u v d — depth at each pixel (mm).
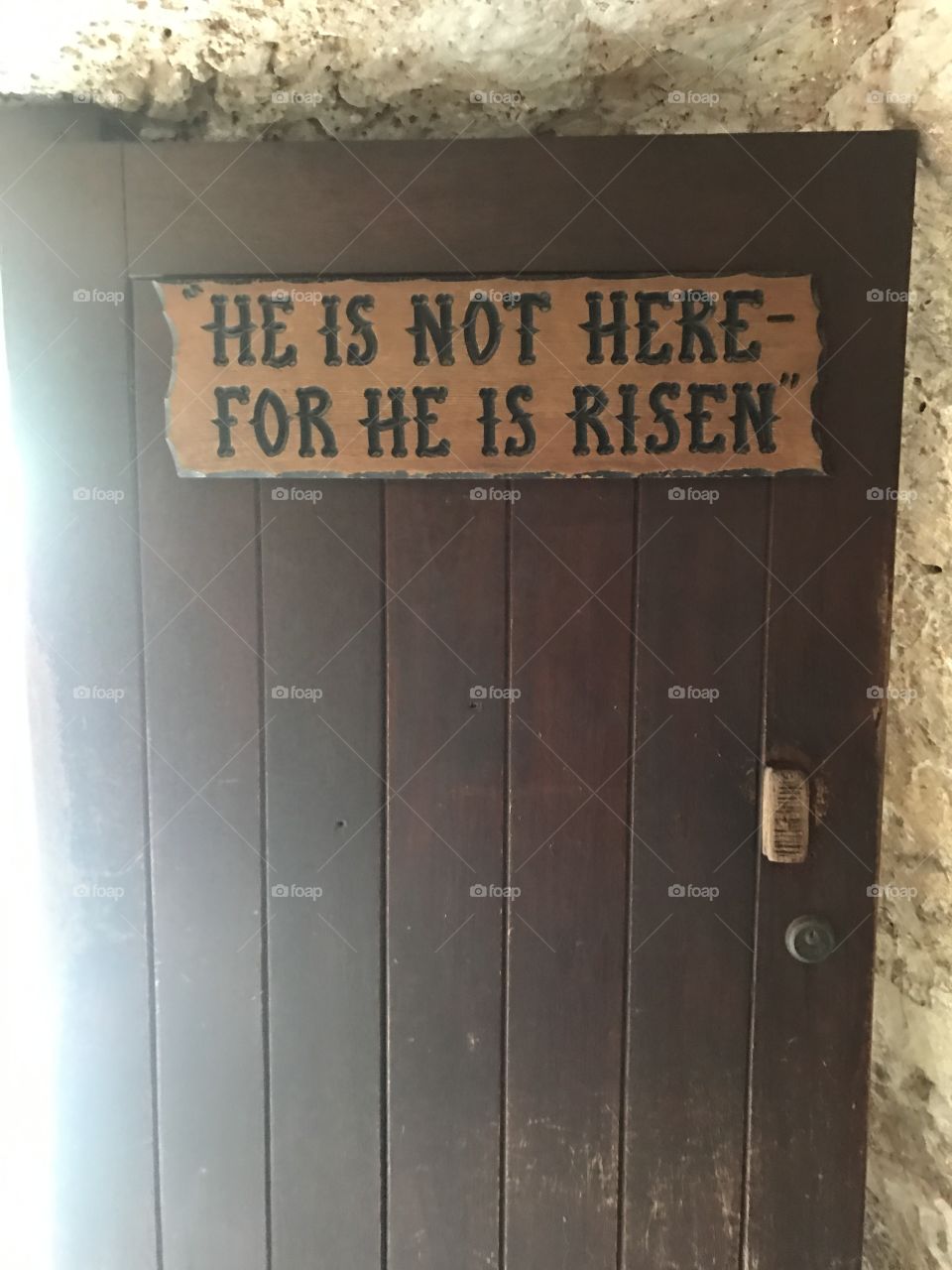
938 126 937
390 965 1023
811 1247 1037
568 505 961
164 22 916
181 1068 1044
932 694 1037
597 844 1000
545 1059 1027
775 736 980
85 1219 1067
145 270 951
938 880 1050
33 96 986
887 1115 1121
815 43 976
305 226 937
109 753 1015
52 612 1000
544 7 916
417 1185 1045
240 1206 1055
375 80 987
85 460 978
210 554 984
